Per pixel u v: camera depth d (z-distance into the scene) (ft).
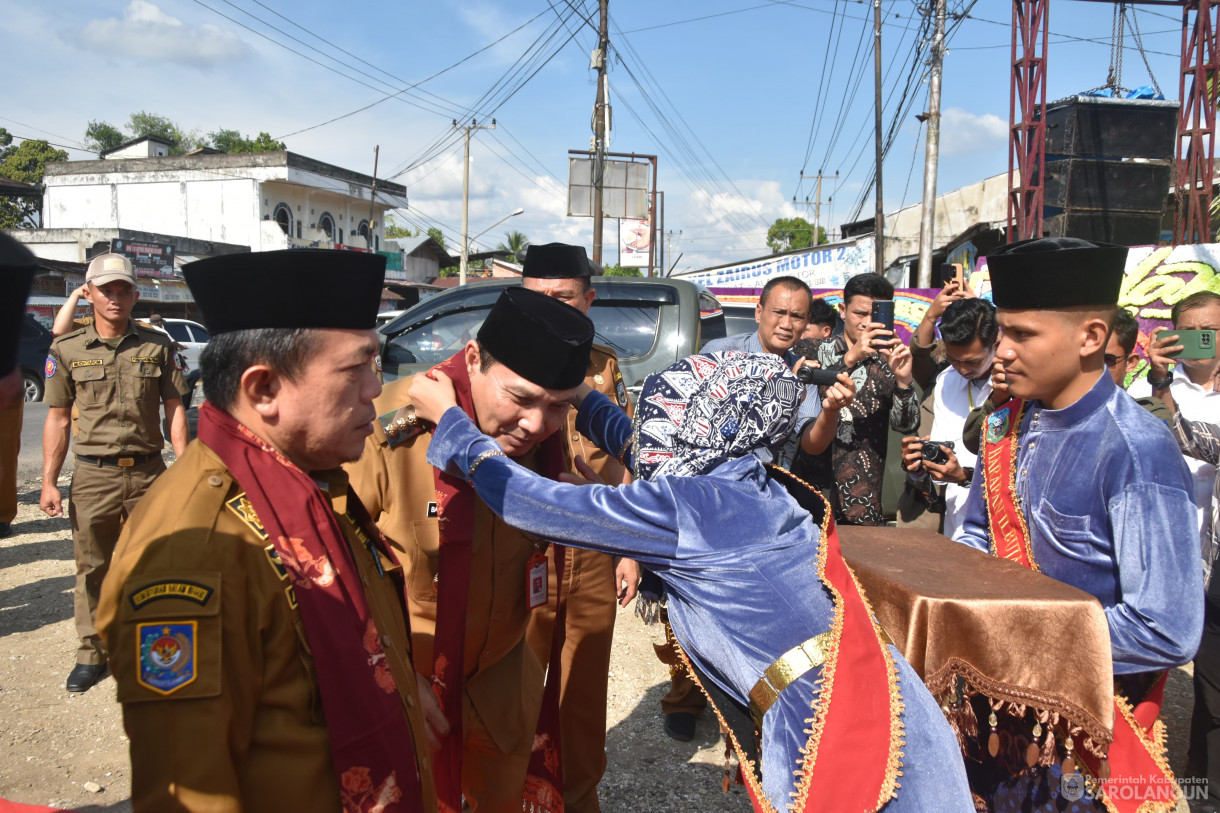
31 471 28.17
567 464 7.50
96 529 12.37
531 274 9.91
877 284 12.25
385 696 3.94
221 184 95.96
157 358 13.05
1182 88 34.78
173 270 75.20
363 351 4.00
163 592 3.43
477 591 6.41
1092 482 6.06
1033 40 35.53
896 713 4.63
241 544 3.67
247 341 3.84
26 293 2.54
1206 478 10.64
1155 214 35.22
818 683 4.68
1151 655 5.56
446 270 133.18
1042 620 5.42
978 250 61.72
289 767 3.69
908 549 6.72
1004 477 6.92
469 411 6.07
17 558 18.39
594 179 57.21
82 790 9.48
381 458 6.25
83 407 12.41
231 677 3.53
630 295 18.06
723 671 5.05
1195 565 5.67
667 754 10.32
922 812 4.50
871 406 10.69
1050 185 36.06
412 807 3.96
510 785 6.91
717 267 68.64
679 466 5.13
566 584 7.64
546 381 5.58
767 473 5.49
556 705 7.16
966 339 10.83
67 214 100.99
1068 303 5.91
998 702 5.56
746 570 4.85
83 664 12.21
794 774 4.62
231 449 3.84
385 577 4.75
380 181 109.29
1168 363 10.82
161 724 3.39
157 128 162.50
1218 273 27.02
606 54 55.83
